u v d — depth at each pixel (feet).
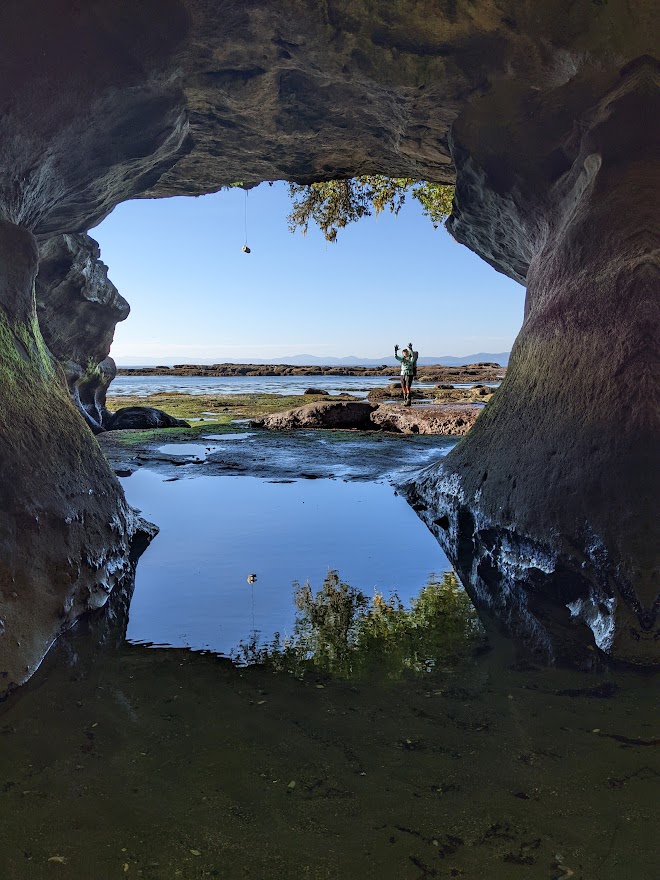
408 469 34.32
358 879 6.81
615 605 13.24
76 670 11.90
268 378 288.30
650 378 15.11
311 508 25.67
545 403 18.58
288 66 21.85
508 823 7.66
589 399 16.52
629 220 18.16
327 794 8.25
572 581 15.15
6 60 17.20
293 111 24.66
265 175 32.01
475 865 7.00
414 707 10.54
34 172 20.47
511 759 9.01
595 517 14.61
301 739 9.57
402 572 18.07
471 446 23.36
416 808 7.97
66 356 51.93
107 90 19.36
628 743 9.41
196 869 6.96
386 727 9.91
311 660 12.37
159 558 19.07
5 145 18.43
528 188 23.22
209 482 30.99
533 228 24.80
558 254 21.15
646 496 13.82
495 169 23.52
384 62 21.34
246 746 9.38
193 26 19.61
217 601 15.64
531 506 16.78
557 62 20.17
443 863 7.04
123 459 37.52
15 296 18.16
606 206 19.03
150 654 12.62
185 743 9.45
